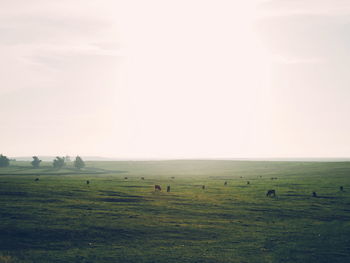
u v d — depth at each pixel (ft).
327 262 104.22
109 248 114.52
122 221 146.72
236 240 126.21
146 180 383.24
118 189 254.47
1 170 654.53
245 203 199.93
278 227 145.69
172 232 134.31
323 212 176.24
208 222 151.53
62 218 147.02
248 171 617.62
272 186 297.94
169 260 103.76
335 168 534.37
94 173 622.13
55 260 101.65
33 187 238.07
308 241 125.59
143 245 118.32
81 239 123.13
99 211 164.25
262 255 109.81
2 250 109.70
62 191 225.35
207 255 108.99
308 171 507.30
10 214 150.82
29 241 119.24
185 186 306.76
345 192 247.29
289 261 104.63
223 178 437.99
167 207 182.09
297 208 186.09
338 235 133.59
